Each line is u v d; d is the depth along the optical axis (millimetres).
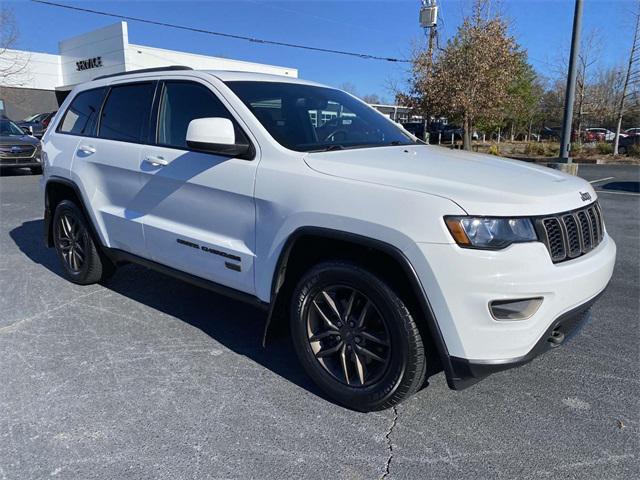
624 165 20750
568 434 2629
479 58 21688
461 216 2326
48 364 3307
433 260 2352
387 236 2463
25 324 3934
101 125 4309
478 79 21672
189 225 3488
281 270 2930
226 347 3590
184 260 3543
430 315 2406
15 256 5875
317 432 2639
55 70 34500
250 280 3127
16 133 15094
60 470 2334
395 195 2486
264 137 3074
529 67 34844
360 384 2771
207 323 3990
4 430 2617
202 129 2979
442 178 2619
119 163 3941
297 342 2980
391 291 2541
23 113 33375
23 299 4465
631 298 4609
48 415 2748
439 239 2340
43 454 2441
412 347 2541
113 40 29766
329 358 2951
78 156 4395
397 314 2541
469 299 2322
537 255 2375
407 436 2611
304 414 2795
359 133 3666
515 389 3064
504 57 22141
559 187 2729
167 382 3107
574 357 3469
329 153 3006
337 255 2799
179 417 2750
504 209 2361
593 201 2914
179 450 2482
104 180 4160
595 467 2381
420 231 2381
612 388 3072
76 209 4570
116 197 4074
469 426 2697
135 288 4762
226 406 2861
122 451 2469
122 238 4082
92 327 3891
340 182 2678
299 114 3463
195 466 2373
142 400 2906
